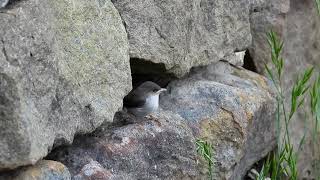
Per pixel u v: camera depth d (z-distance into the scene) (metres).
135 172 4.84
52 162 4.18
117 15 4.96
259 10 7.12
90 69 4.61
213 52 6.17
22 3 3.95
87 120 4.55
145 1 5.28
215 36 6.19
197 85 6.09
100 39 4.75
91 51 4.65
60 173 4.16
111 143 4.83
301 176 7.72
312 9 7.86
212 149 5.75
